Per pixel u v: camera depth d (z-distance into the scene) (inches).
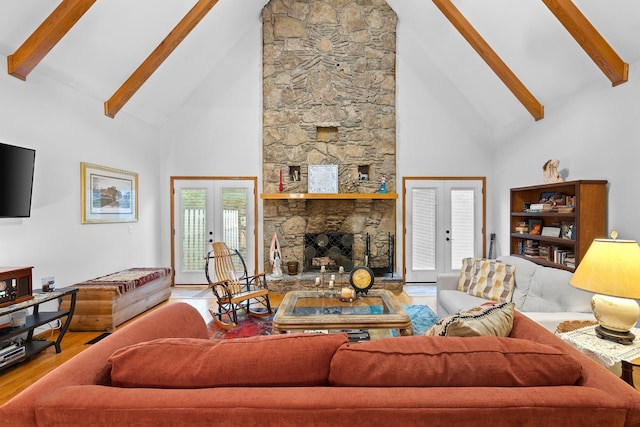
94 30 133.5
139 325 54.6
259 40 213.9
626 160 120.1
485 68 183.8
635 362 60.1
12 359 97.3
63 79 136.5
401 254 219.8
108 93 161.5
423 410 33.5
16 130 117.1
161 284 172.9
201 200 216.7
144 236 196.5
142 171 194.9
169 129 214.4
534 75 158.9
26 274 100.5
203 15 165.3
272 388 36.5
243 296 143.5
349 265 213.5
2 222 111.8
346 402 33.9
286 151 213.6
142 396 34.6
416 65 217.0
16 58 114.3
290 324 98.0
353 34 214.5
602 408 33.9
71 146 141.6
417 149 219.1
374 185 214.2
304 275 202.1
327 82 214.2
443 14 177.3
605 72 122.7
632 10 105.5
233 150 216.5
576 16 119.1
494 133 217.8
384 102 215.9
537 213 150.3
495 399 34.3
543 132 168.1
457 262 221.8
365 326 98.7
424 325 138.8
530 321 58.7
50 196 130.9
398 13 212.5
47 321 106.3
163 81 187.8
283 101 213.5
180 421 33.2
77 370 39.2
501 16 148.6
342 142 214.8
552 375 38.1
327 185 211.6
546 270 109.3
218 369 38.2
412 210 220.2
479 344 41.3
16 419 33.2
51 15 115.5
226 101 215.6
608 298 70.9
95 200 155.0
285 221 213.3
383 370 38.1
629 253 64.7
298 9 213.2
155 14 149.4
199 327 67.8
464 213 221.1
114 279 149.6
